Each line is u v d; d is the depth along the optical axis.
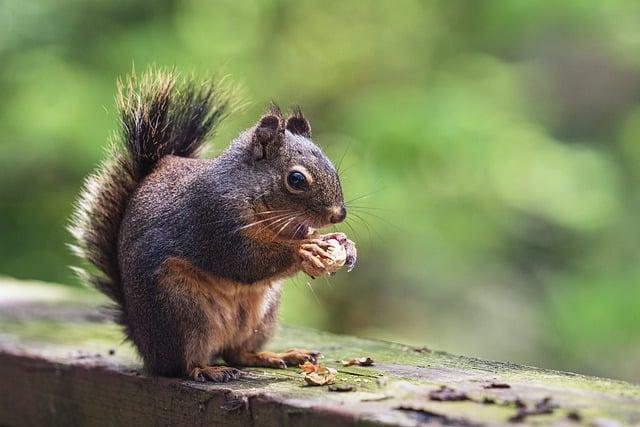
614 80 21.38
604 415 4.31
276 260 6.04
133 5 13.83
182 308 5.86
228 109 6.87
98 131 12.48
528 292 15.52
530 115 16.28
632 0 15.79
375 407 4.61
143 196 6.21
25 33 13.34
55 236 13.34
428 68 14.85
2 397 6.56
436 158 13.28
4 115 12.71
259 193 6.14
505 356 14.35
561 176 14.13
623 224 16.22
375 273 14.36
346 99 14.75
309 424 4.72
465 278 14.73
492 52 16.62
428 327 14.47
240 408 5.07
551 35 18.77
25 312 7.86
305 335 7.05
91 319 7.60
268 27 14.70
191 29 13.78
